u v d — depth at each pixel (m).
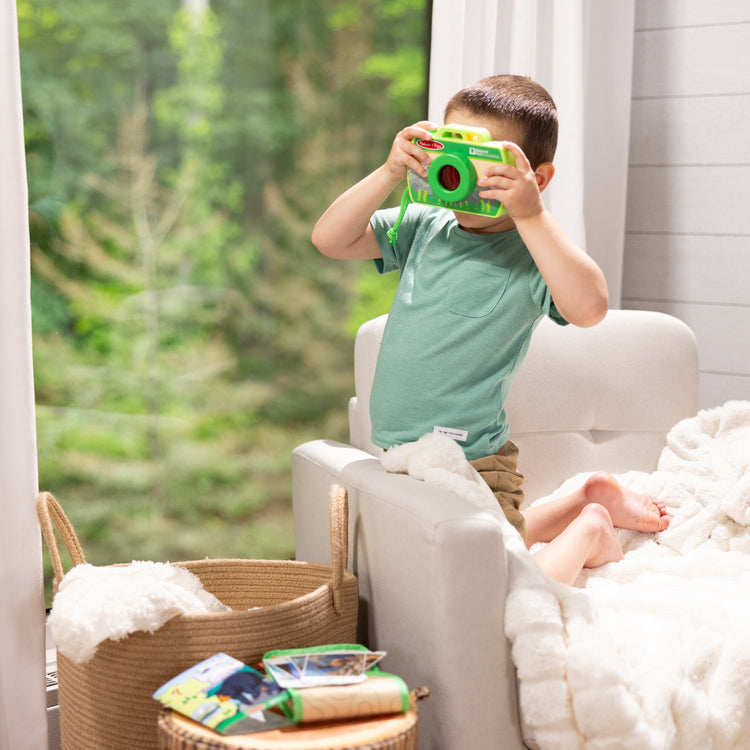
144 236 2.62
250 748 0.95
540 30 2.13
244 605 1.45
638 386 1.70
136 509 2.63
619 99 2.32
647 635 1.15
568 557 1.36
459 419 1.36
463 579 1.10
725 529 1.52
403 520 1.18
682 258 2.36
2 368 1.26
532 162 1.33
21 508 1.29
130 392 2.62
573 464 1.67
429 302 1.38
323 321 2.90
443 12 1.86
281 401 2.87
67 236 2.49
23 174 1.25
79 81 2.48
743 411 1.65
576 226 2.13
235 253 2.77
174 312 2.69
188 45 2.63
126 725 1.15
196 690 1.05
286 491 2.85
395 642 1.24
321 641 1.22
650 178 2.38
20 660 1.31
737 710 1.14
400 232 1.47
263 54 2.74
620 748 1.06
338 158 2.87
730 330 2.31
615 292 2.38
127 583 1.15
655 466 1.71
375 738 0.98
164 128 2.63
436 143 1.25
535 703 1.09
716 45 2.26
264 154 2.78
